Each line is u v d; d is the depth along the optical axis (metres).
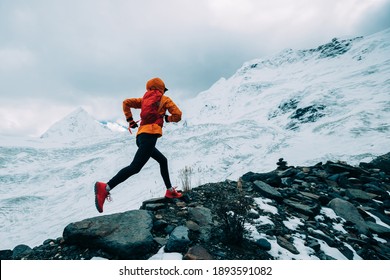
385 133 94.12
